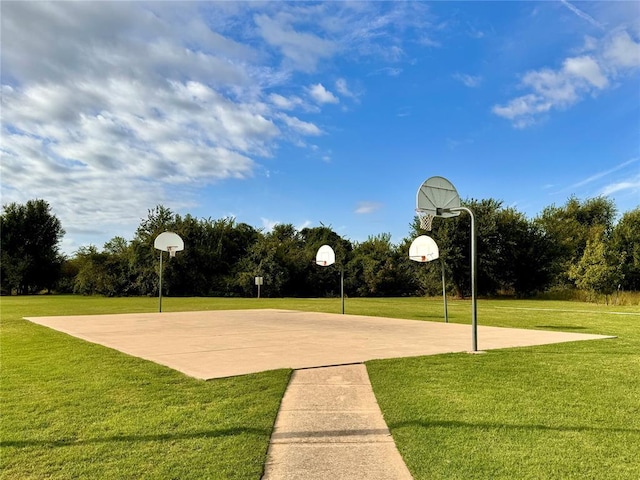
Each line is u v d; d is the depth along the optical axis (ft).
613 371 21.42
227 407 15.46
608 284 86.89
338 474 10.46
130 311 66.49
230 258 150.10
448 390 17.78
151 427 13.41
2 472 10.38
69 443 12.15
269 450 11.91
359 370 21.72
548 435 12.75
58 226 159.94
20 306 78.59
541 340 32.78
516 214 119.65
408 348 28.66
